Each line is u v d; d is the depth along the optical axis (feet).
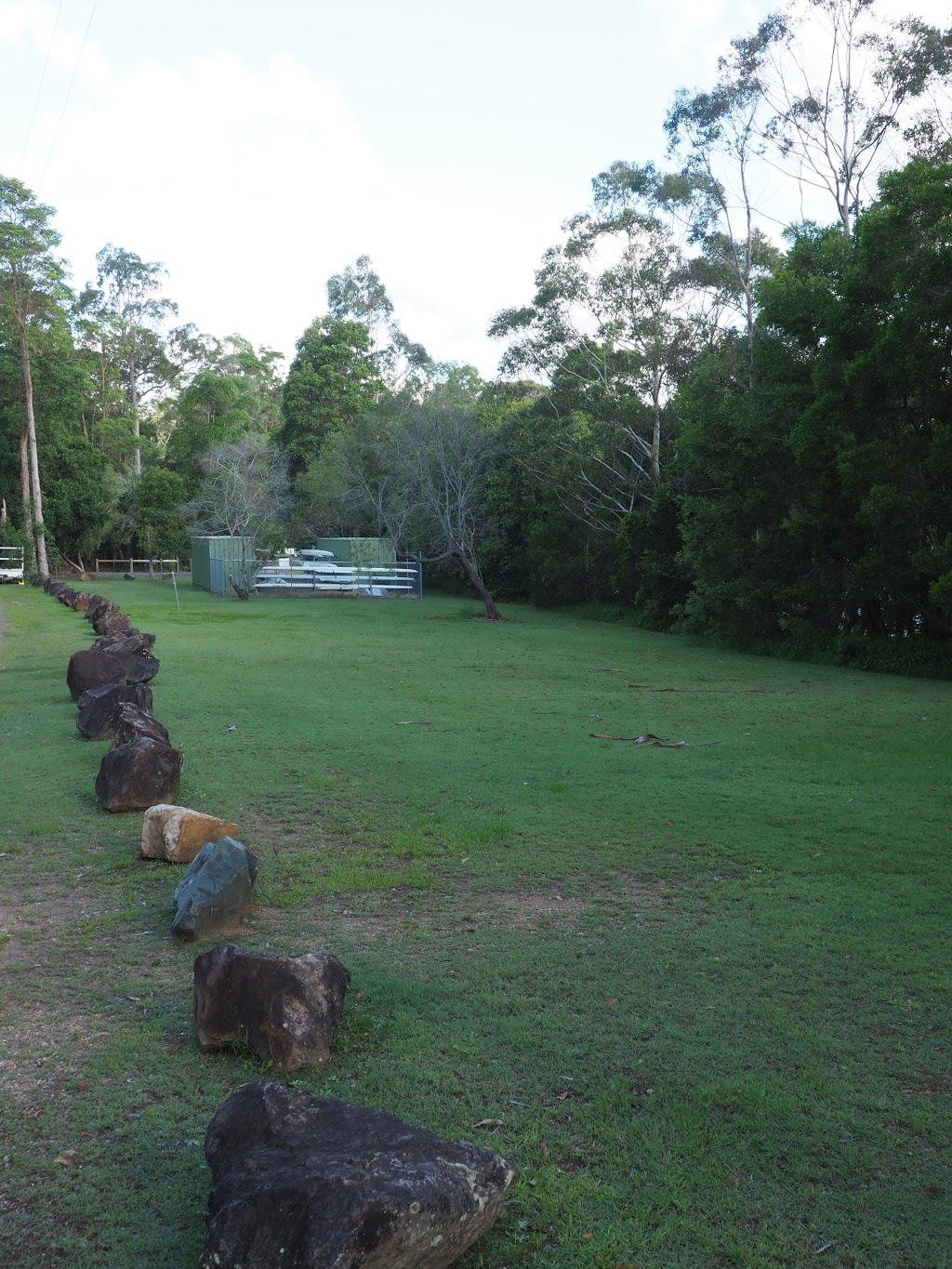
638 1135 12.70
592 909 21.09
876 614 74.33
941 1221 11.12
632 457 117.29
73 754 37.19
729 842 25.88
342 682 57.11
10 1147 12.48
